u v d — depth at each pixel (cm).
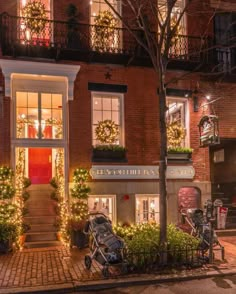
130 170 1205
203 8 1319
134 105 1237
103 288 734
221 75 1290
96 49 1165
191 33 1291
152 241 856
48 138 1225
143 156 1227
